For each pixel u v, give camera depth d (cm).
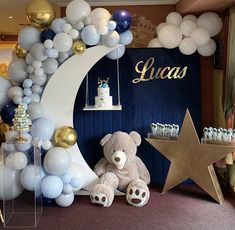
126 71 364
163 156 372
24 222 283
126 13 318
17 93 318
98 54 322
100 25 306
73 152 334
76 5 312
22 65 323
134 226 274
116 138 342
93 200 313
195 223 278
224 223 277
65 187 308
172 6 401
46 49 308
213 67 399
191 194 343
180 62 364
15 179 299
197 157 323
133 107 367
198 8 351
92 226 275
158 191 353
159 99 367
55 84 325
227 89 346
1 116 325
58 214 300
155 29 403
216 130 317
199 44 348
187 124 323
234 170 330
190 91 367
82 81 355
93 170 358
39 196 299
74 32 308
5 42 792
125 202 325
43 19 321
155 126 346
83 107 363
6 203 300
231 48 337
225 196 337
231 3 328
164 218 288
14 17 548
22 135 294
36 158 296
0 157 303
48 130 314
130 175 338
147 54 363
